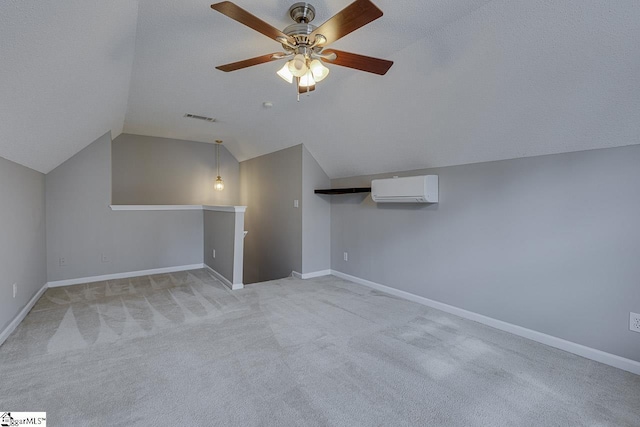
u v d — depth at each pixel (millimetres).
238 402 1747
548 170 2412
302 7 1886
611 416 1647
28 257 3174
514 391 1856
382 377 1994
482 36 2055
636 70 1732
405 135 3189
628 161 2033
